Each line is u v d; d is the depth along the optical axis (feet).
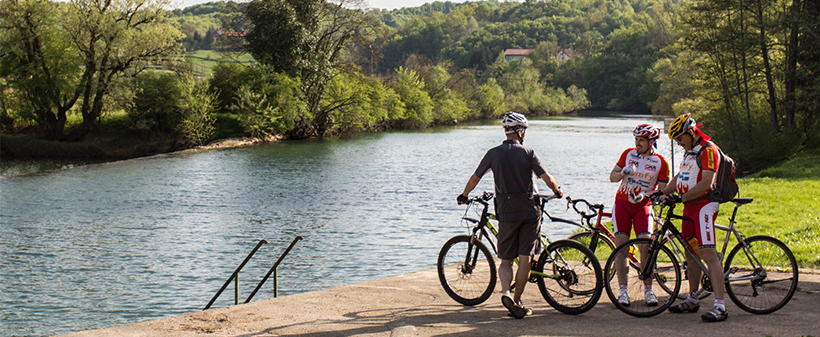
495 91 376.68
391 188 92.07
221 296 41.60
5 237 59.82
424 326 18.45
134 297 41.55
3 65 155.84
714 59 115.65
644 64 476.54
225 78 187.42
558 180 100.48
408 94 261.85
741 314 19.15
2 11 151.64
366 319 19.52
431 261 50.16
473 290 21.40
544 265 19.94
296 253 53.11
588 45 606.14
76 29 158.30
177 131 165.07
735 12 110.73
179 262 50.42
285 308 21.08
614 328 17.84
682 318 18.93
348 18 195.31
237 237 59.62
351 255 52.26
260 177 105.19
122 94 166.71
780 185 63.77
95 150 157.07
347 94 200.44
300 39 185.16
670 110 293.23
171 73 169.58
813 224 36.55
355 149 159.53
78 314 38.24
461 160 133.08
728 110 108.78
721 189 18.81
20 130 164.86
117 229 63.62
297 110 187.11
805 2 106.22
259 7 181.88
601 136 210.18
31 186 96.63
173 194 87.35
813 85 103.91
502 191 19.03
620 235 20.66
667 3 543.39
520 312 19.04
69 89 158.71
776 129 110.52
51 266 49.29
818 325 17.48
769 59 114.83
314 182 98.99
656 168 20.13
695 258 19.19
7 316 37.83
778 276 19.08
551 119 351.46
